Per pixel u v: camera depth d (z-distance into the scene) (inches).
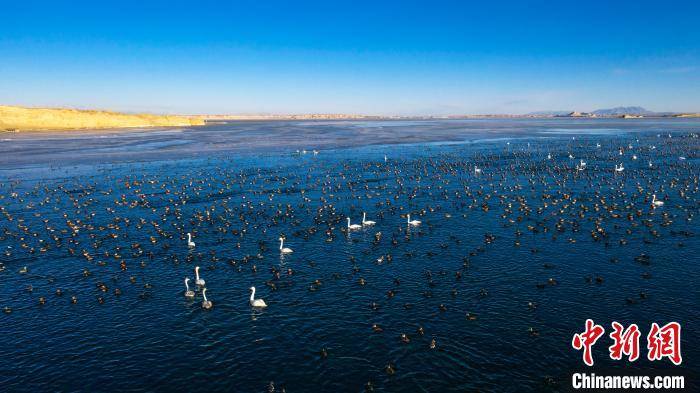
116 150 6491.1
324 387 1181.1
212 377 1226.6
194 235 2383.1
